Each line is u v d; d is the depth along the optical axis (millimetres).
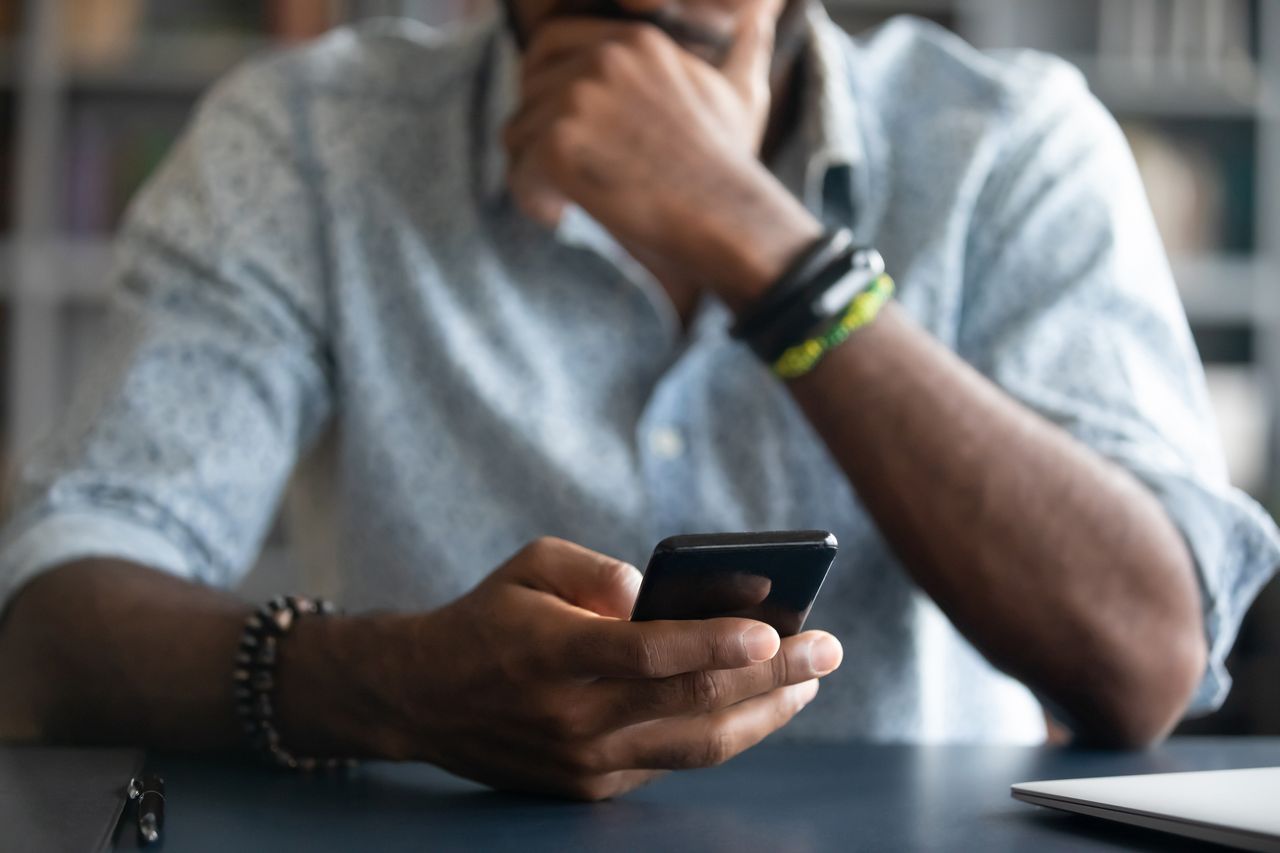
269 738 637
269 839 478
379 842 474
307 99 1076
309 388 1013
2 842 410
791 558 493
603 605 546
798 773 635
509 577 561
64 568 754
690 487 986
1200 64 2721
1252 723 2449
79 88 2592
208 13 2576
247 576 2484
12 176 2537
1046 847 463
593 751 540
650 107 837
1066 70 1116
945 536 759
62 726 695
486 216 1030
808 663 523
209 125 1075
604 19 920
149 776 532
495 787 583
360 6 2535
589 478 979
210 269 997
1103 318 955
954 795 569
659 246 814
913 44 1130
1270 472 2699
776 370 788
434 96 1080
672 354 1012
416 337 1013
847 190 1049
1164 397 923
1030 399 901
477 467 999
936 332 1013
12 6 2539
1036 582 751
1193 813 459
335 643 620
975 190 1033
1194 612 771
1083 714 765
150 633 690
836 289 771
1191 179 2752
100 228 2564
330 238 1027
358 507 1016
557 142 830
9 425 2529
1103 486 768
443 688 562
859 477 778
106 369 947
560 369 1007
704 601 503
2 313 2545
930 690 1000
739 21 924
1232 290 2738
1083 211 1018
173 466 895
